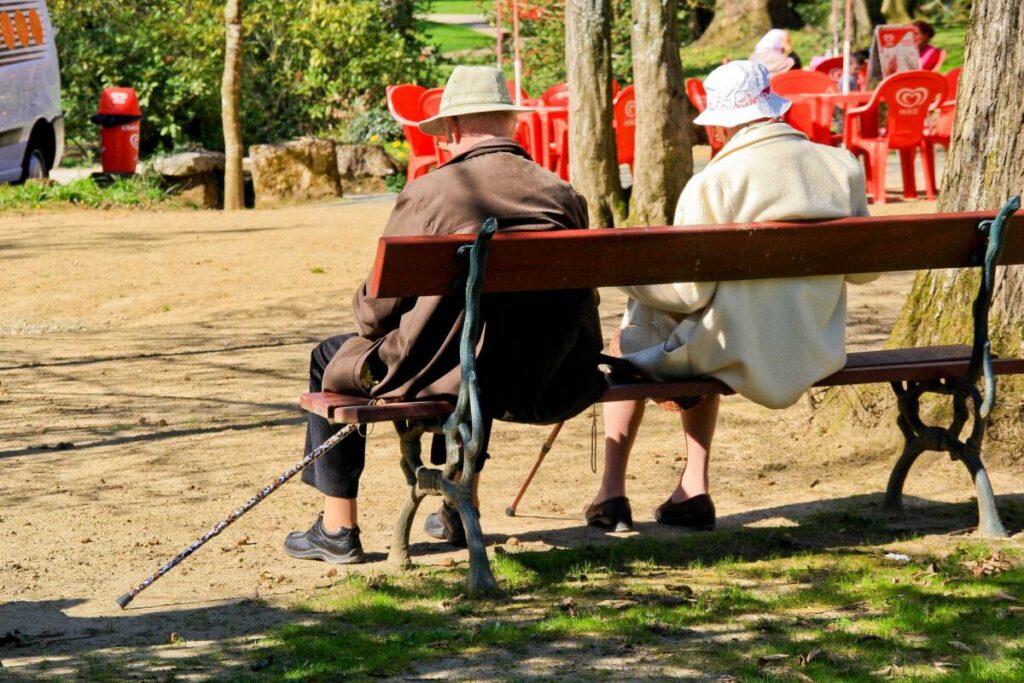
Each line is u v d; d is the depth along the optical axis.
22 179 24.56
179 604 5.70
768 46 25.78
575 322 5.91
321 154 25.16
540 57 33.91
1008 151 7.54
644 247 5.82
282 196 24.84
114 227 20.33
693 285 6.27
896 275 14.88
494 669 4.86
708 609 5.50
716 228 5.96
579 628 5.28
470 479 5.70
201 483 7.73
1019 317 7.66
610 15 17.08
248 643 5.19
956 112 7.85
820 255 6.24
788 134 6.46
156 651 5.10
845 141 20.44
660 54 16.47
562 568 6.08
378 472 7.95
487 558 5.93
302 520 7.01
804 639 5.15
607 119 17.17
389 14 33.31
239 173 24.56
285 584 5.98
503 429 8.95
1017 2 7.45
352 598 5.69
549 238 5.60
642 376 6.56
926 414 7.82
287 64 32.12
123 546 6.55
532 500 7.36
